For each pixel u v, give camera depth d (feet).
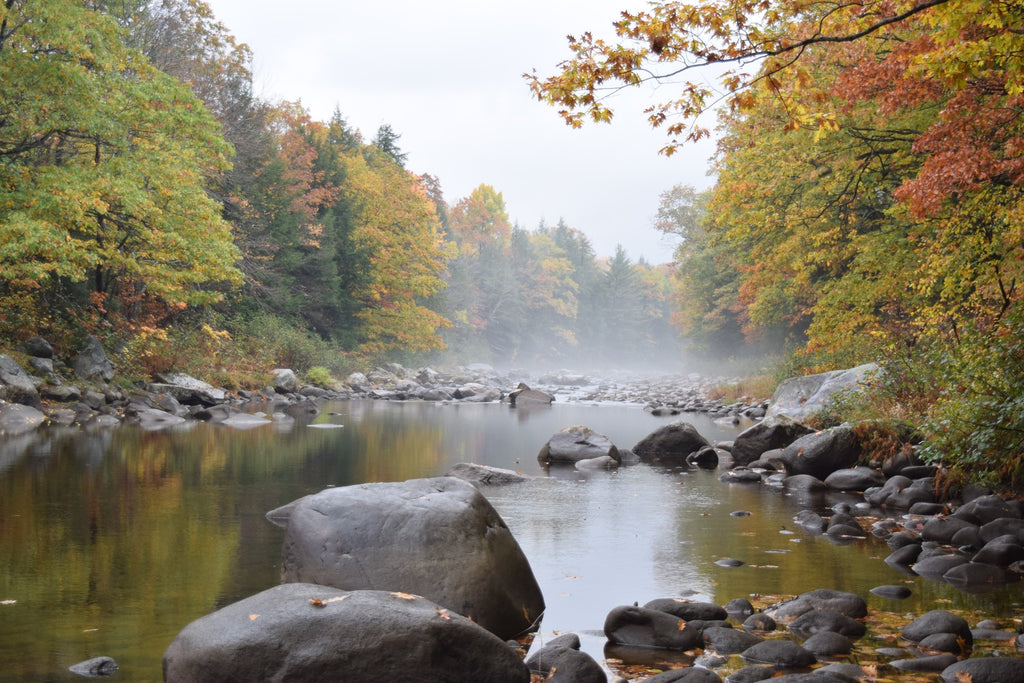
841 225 64.54
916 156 54.60
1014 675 13.99
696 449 51.34
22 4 65.92
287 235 134.31
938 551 24.00
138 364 80.38
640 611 16.97
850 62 47.01
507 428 68.54
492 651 13.55
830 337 61.87
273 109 143.02
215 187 111.65
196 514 29.32
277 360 115.75
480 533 18.33
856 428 39.27
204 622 13.33
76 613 18.17
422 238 173.27
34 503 30.81
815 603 18.52
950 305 43.60
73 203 64.23
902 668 14.88
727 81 21.26
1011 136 36.47
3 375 60.23
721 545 25.75
